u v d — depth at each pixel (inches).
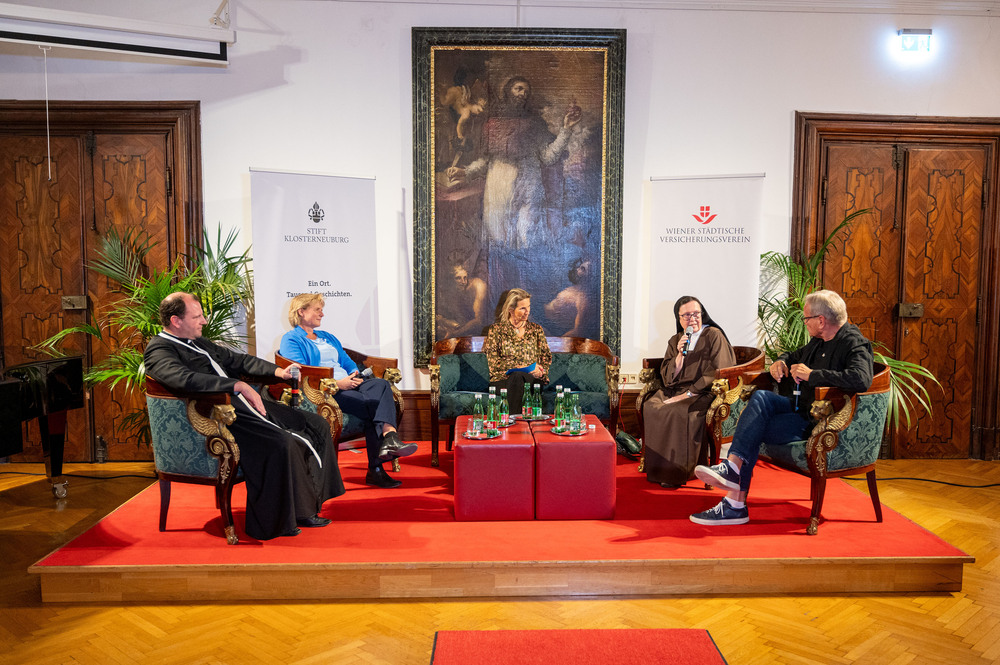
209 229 201.5
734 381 161.5
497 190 204.4
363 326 199.0
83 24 175.6
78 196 198.7
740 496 135.2
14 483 183.6
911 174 206.2
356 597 117.4
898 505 165.8
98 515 158.7
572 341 202.5
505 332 186.2
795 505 148.3
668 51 203.5
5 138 196.5
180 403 125.8
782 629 107.0
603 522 136.6
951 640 104.0
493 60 200.7
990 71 205.6
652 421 162.9
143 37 183.5
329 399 155.7
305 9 199.0
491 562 116.0
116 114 195.9
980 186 207.3
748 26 203.3
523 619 109.7
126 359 176.4
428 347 207.0
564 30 199.3
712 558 117.5
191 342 136.3
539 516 137.8
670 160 206.2
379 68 201.8
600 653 98.8
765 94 205.0
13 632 106.5
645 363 174.9
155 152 198.8
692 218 197.6
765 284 207.6
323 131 202.1
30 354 175.9
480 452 136.2
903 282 208.1
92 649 101.4
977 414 209.3
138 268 199.8
